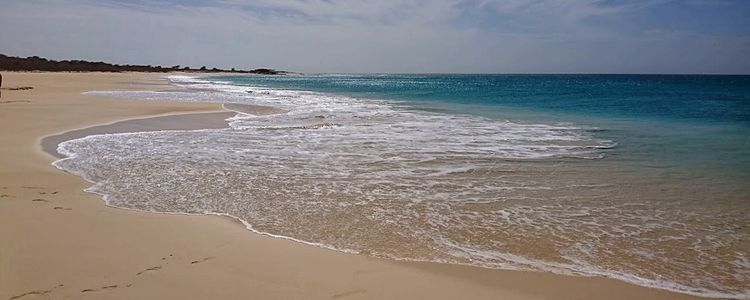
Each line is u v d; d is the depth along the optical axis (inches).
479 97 1518.2
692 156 444.1
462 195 301.6
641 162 413.1
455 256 203.9
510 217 258.5
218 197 290.2
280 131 600.7
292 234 226.5
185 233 220.5
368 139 536.1
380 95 1632.6
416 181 337.4
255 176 347.9
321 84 3080.7
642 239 228.2
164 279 168.4
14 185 304.5
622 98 1482.5
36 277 164.9
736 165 401.1
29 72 3115.2
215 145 486.0
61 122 636.7
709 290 177.9
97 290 157.2
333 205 275.7
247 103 1101.7
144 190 304.0
